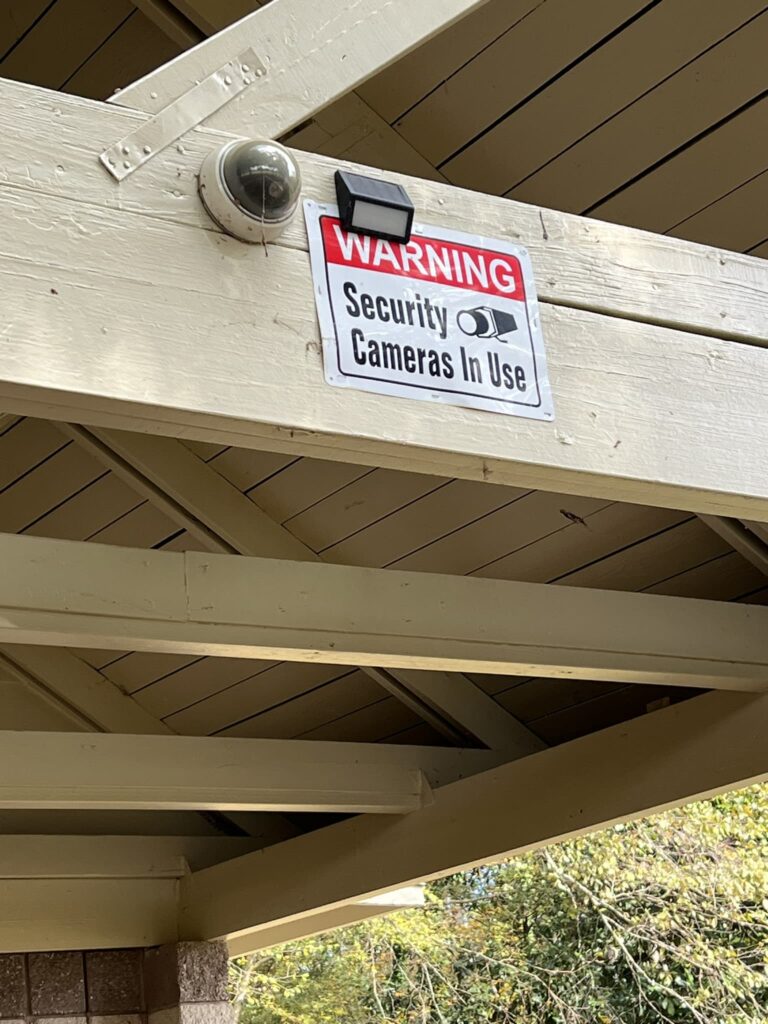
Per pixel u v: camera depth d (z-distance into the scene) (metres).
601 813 3.42
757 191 2.72
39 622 2.42
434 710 4.19
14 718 4.55
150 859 4.54
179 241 1.40
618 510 3.40
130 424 1.39
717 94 2.58
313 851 4.12
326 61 1.53
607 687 3.97
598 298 1.70
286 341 1.43
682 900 8.20
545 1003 8.95
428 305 1.55
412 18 1.58
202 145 1.44
